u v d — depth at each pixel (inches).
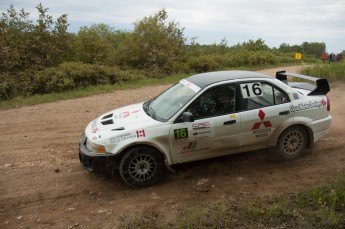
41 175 238.2
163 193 209.8
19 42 640.4
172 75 822.5
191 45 1085.1
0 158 270.2
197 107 219.5
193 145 219.9
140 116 229.1
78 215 189.5
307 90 259.0
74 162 258.5
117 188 217.8
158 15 901.8
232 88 226.7
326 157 251.3
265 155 256.2
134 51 832.9
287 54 1700.3
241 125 225.5
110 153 207.3
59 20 692.1
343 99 422.6
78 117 392.5
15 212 194.2
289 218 173.5
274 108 232.5
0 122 377.7
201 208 186.7
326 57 1348.4
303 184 213.0
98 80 641.6
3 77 563.2
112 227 176.2
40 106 456.1
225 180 222.4
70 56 734.5
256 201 191.9
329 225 163.8
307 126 241.9
